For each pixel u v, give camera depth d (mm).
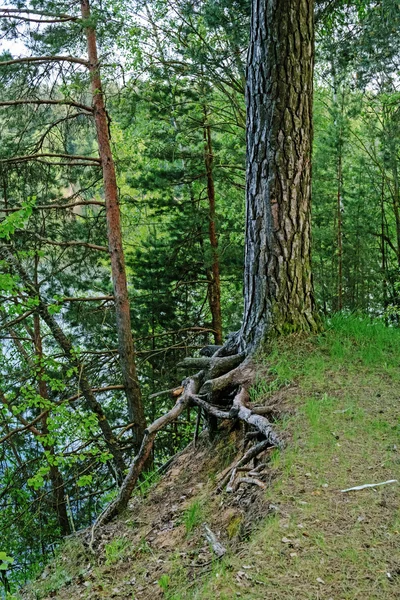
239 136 13789
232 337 7465
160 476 6746
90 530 6051
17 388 12633
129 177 16281
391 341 7223
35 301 9000
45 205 10922
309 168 6984
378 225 19578
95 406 11188
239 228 15508
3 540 11438
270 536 3805
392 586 3248
